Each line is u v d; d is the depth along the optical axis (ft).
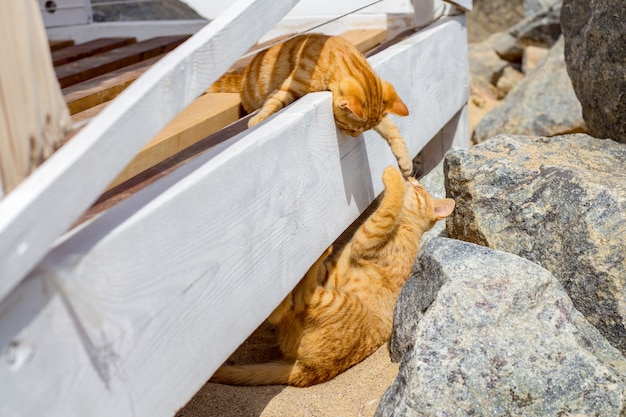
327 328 5.38
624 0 6.27
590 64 6.70
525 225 5.75
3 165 3.18
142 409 3.55
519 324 4.85
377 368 5.51
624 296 5.27
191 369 3.83
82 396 3.25
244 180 4.17
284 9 4.57
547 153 6.13
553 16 12.70
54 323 3.07
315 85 5.25
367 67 5.34
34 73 3.31
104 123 3.33
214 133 5.01
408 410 4.53
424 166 8.49
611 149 6.26
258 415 5.12
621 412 4.69
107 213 3.54
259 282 4.36
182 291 3.74
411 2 7.64
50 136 3.40
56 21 7.88
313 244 4.99
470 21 14.90
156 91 3.56
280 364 5.48
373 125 5.35
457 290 4.93
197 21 7.88
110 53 6.84
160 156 4.60
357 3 7.72
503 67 13.16
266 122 4.64
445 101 7.61
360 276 5.86
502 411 4.57
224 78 5.85
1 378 2.83
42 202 2.91
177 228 3.69
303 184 4.81
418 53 6.73
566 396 4.63
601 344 5.11
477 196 5.98
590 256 5.37
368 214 6.91
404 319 5.42
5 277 2.73
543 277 5.06
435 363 4.63
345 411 5.15
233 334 4.14
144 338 3.54
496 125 9.78
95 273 3.30
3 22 3.15
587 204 5.48
